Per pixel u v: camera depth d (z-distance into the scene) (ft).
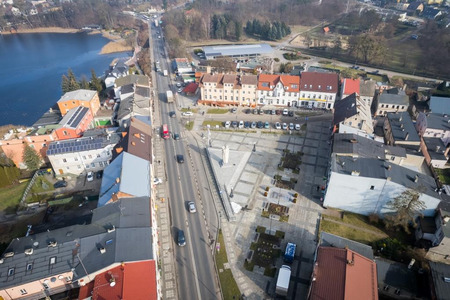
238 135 395.14
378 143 306.76
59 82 655.35
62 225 258.37
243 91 466.29
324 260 188.75
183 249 239.50
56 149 315.58
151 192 263.70
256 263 228.84
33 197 299.38
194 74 595.06
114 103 476.13
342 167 263.90
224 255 234.79
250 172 323.57
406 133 350.64
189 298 205.77
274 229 256.32
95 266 187.32
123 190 237.45
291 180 311.68
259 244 242.99
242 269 224.94
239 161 340.80
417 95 483.92
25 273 185.68
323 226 258.16
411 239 246.88
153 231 225.15
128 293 173.68
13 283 180.55
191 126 418.92
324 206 278.05
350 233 252.42
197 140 386.73
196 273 222.07
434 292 190.08
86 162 326.03
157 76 614.34
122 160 269.85
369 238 247.91
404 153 296.30
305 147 368.89
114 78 550.36
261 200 286.46
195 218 267.80
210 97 481.46
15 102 572.92
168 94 485.97
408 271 207.10
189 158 351.05
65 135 356.38
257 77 467.11
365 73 624.18
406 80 586.86
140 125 343.05
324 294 172.24
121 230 206.69
